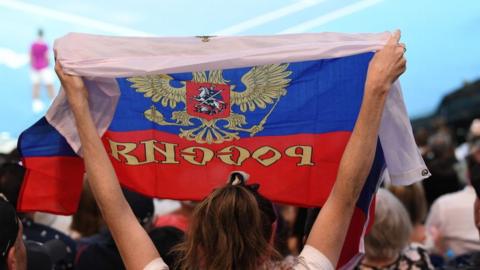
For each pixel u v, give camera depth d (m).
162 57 2.02
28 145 2.27
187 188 2.29
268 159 2.27
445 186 5.11
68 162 2.28
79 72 2.02
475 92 9.39
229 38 2.07
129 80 2.26
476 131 5.62
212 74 2.28
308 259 1.83
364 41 1.99
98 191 1.99
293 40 2.04
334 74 2.22
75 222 3.50
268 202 1.88
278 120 2.26
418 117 9.45
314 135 2.24
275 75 2.25
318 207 2.24
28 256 2.44
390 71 1.89
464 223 4.05
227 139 2.29
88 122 2.04
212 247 1.76
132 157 2.28
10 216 2.04
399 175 2.12
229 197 1.80
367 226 2.18
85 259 2.88
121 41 2.09
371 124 1.88
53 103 2.18
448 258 3.83
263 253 1.77
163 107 2.28
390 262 2.90
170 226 2.75
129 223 1.98
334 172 2.22
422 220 3.77
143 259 1.93
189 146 2.29
